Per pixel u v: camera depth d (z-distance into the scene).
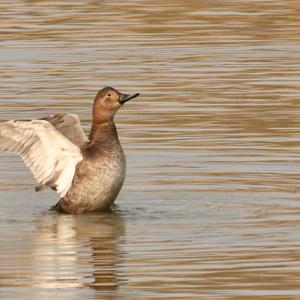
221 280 12.68
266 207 15.95
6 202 16.62
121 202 16.39
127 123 20.36
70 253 13.95
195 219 15.41
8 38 26.64
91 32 27.17
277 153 18.50
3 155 18.88
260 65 24.28
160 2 30.52
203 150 18.70
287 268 13.07
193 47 25.89
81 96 21.89
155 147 18.88
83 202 15.97
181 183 17.17
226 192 16.73
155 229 14.93
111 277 12.90
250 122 20.22
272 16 28.77
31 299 12.26
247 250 13.81
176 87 22.61
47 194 17.09
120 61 24.66
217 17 28.69
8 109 21.02
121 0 30.91
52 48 25.75
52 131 15.86
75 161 16.02
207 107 21.27
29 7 30.03
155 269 13.16
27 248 14.20
